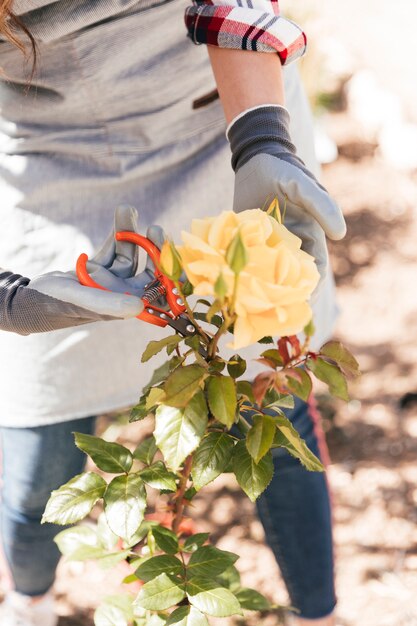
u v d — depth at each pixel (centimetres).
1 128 136
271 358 94
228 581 125
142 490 96
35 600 164
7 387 144
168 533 107
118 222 103
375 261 284
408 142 320
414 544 203
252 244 81
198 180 139
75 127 133
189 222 141
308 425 152
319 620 163
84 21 116
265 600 125
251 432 91
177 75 129
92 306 93
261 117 104
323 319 162
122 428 226
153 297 98
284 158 100
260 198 100
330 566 159
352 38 378
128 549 116
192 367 89
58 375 142
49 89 128
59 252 137
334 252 286
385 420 234
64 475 150
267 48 107
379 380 245
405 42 376
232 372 94
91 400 145
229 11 106
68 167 134
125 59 124
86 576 199
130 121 131
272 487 150
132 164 134
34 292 101
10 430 147
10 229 137
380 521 208
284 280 81
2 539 156
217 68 110
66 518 96
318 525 154
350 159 320
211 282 80
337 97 345
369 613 188
